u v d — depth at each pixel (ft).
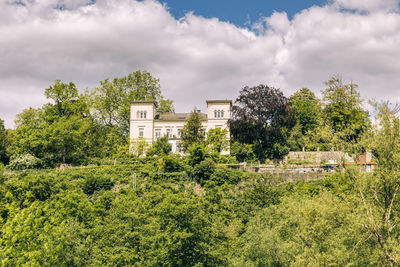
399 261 75.10
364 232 84.58
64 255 96.32
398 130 81.15
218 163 208.03
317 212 88.22
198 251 109.50
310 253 85.87
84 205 129.70
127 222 113.70
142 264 102.12
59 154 223.10
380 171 83.46
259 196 145.18
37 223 78.07
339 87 220.02
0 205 126.00
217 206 142.51
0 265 66.54
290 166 206.59
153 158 220.43
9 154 222.89
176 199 119.24
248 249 114.32
